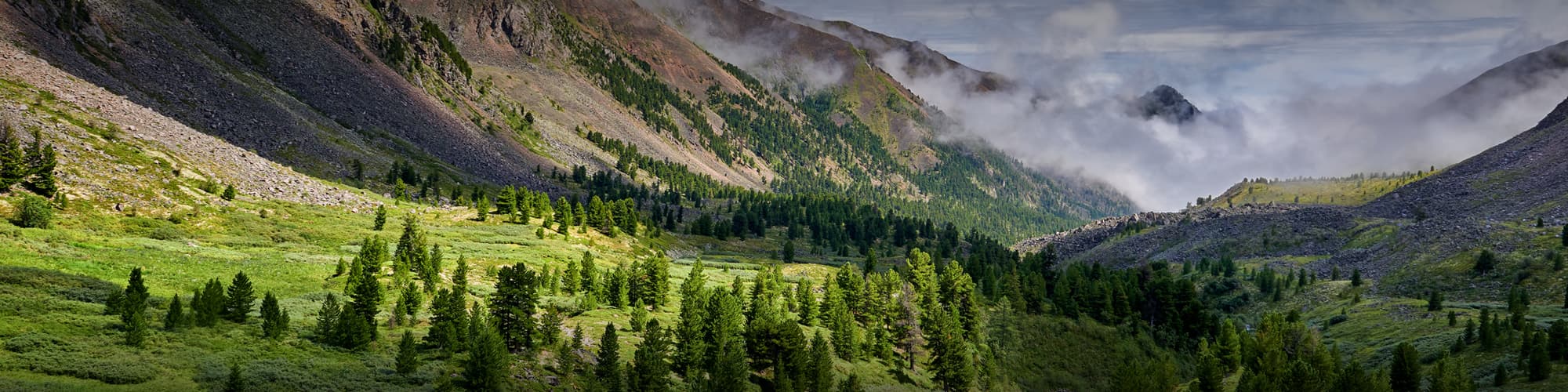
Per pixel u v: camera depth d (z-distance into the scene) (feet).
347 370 202.39
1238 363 382.01
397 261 327.88
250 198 448.24
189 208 392.27
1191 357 448.65
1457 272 604.49
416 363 210.79
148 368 180.55
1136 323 465.47
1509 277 563.48
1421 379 328.29
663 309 350.23
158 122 495.00
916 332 372.58
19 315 202.08
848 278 431.02
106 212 350.84
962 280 435.53
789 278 521.24
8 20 538.88
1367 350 437.99
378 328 245.04
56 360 176.96
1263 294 654.94
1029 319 461.37
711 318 286.25
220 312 227.81
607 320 306.35
